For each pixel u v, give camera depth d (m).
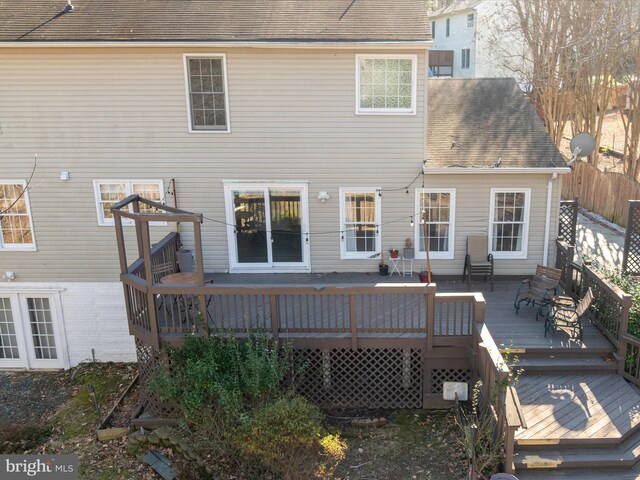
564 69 22.50
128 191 12.66
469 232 12.57
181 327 9.38
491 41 27.72
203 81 11.97
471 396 9.36
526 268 12.70
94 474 8.95
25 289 13.36
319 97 11.90
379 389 9.74
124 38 11.58
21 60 11.92
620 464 7.52
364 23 11.88
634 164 21.78
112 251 13.07
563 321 9.73
